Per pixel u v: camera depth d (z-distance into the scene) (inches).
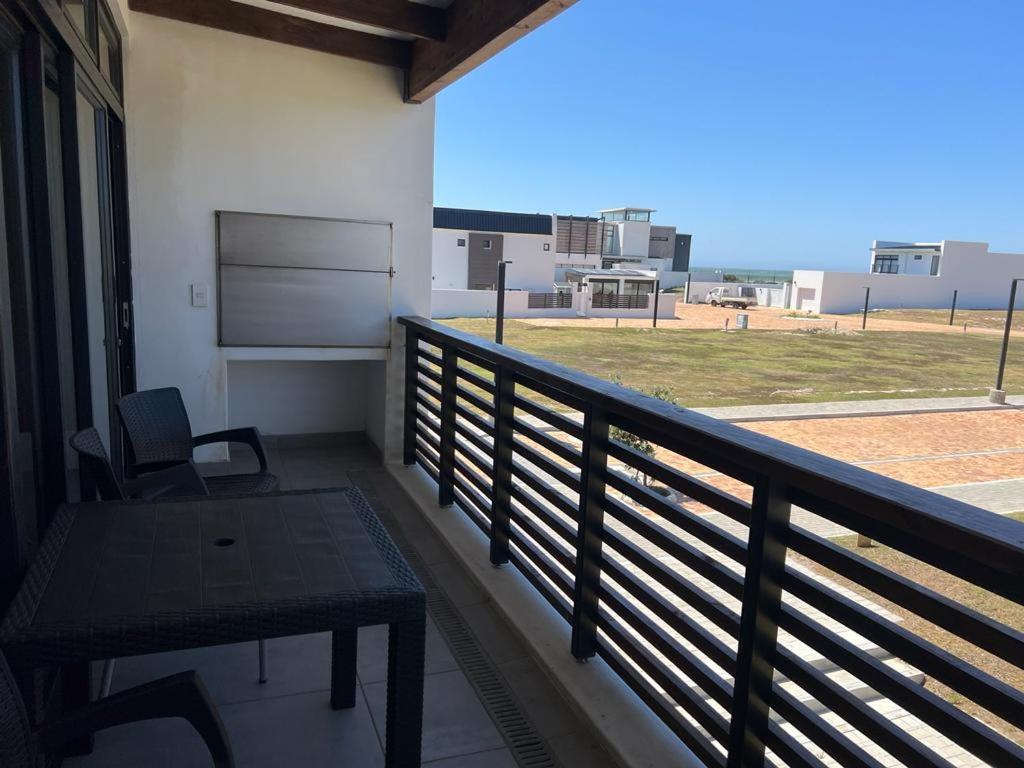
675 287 2143.2
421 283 188.1
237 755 73.2
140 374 169.9
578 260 1993.1
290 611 51.4
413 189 184.4
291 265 176.7
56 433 75.2
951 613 41.9
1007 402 371.2
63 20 79.0
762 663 58.5
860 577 48.7
